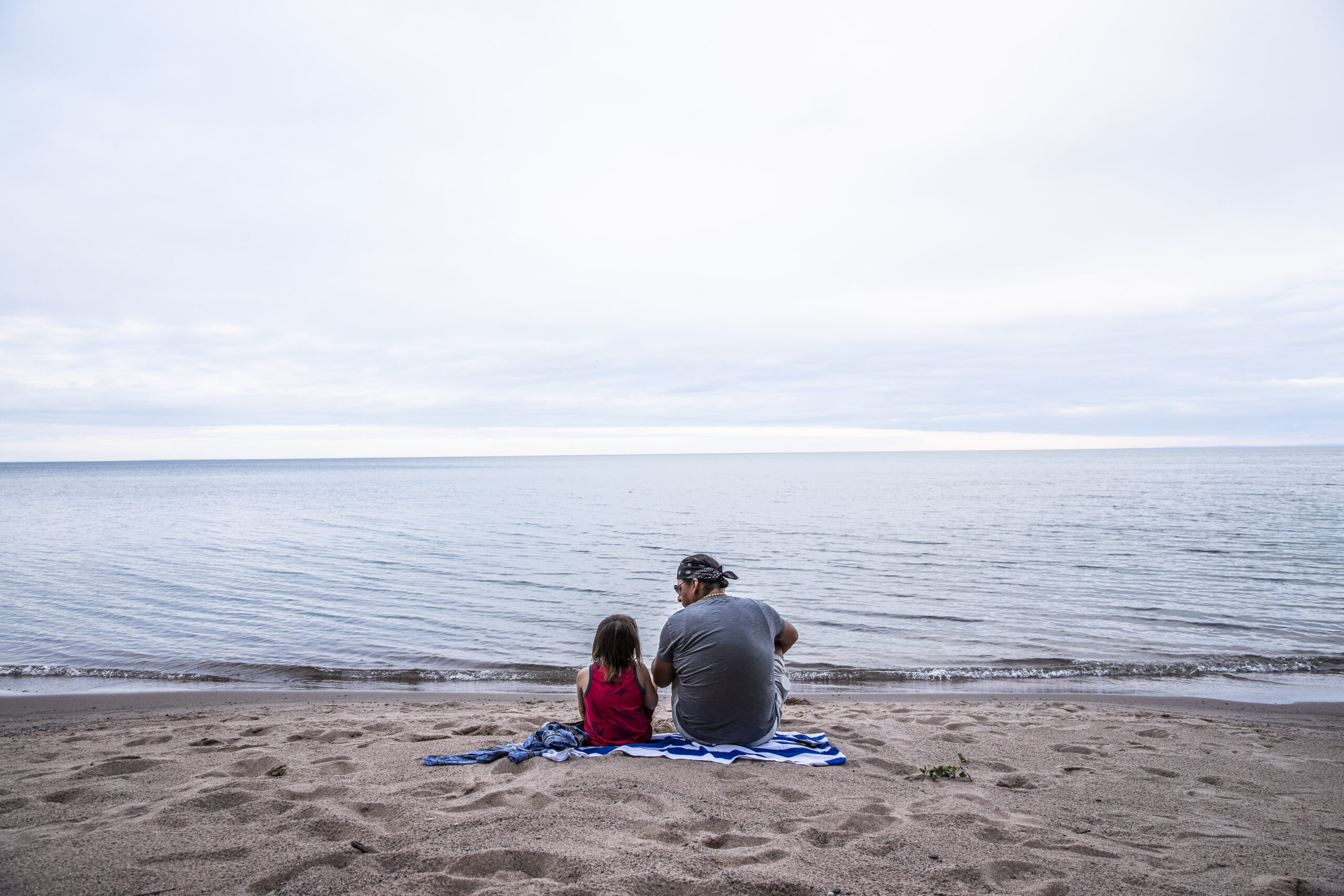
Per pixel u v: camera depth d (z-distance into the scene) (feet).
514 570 63.00
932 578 57.67
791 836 10.24
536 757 13.94
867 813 11.42
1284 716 24.12
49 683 30.17
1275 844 10.87
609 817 10.58
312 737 18.04
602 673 14.85
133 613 45.03
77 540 86.94
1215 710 25.31
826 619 43.34
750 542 82.79
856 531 93.45
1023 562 65.77
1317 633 39.40
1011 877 9.34
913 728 19.53
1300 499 142.10
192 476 480.64
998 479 268.21
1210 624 41.65
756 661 14.29
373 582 56.54
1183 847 10.70
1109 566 62.34
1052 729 19.94
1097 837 11.12
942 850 9.99
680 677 14.64
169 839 9.89
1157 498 150.92
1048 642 37.70
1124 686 30.04
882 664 33.68
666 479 299.79
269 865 9.04
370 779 13.03
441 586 54.65
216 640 38.22
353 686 30.14
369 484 285.64
